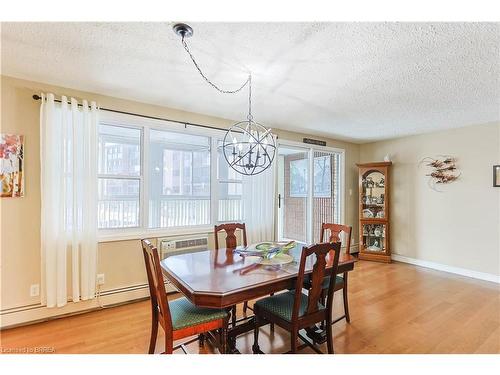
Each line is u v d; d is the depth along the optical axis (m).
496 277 3.68
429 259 4.40
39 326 2.43
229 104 3.16
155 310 1.87
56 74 2.37
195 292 1.54
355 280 3.72
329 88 2.61
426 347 2.10
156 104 3.18
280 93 2.76
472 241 3.93
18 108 2.46
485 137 3.82
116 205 3.03
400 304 2.92
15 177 2.45
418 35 1.71
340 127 4.18
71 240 2.63
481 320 2.55
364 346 2.12
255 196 3.88
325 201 5.31
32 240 2.52
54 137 2.53
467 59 2.01
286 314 1.83
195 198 3.61
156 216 3.32
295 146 4.57
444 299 3.06
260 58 2.04
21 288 2.47
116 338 2.23
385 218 4.73
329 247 1.82
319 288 1.85
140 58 2.06
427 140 4.48
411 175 4.69
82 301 2.71
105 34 1.75
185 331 1.68
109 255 2.89
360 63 2.09
